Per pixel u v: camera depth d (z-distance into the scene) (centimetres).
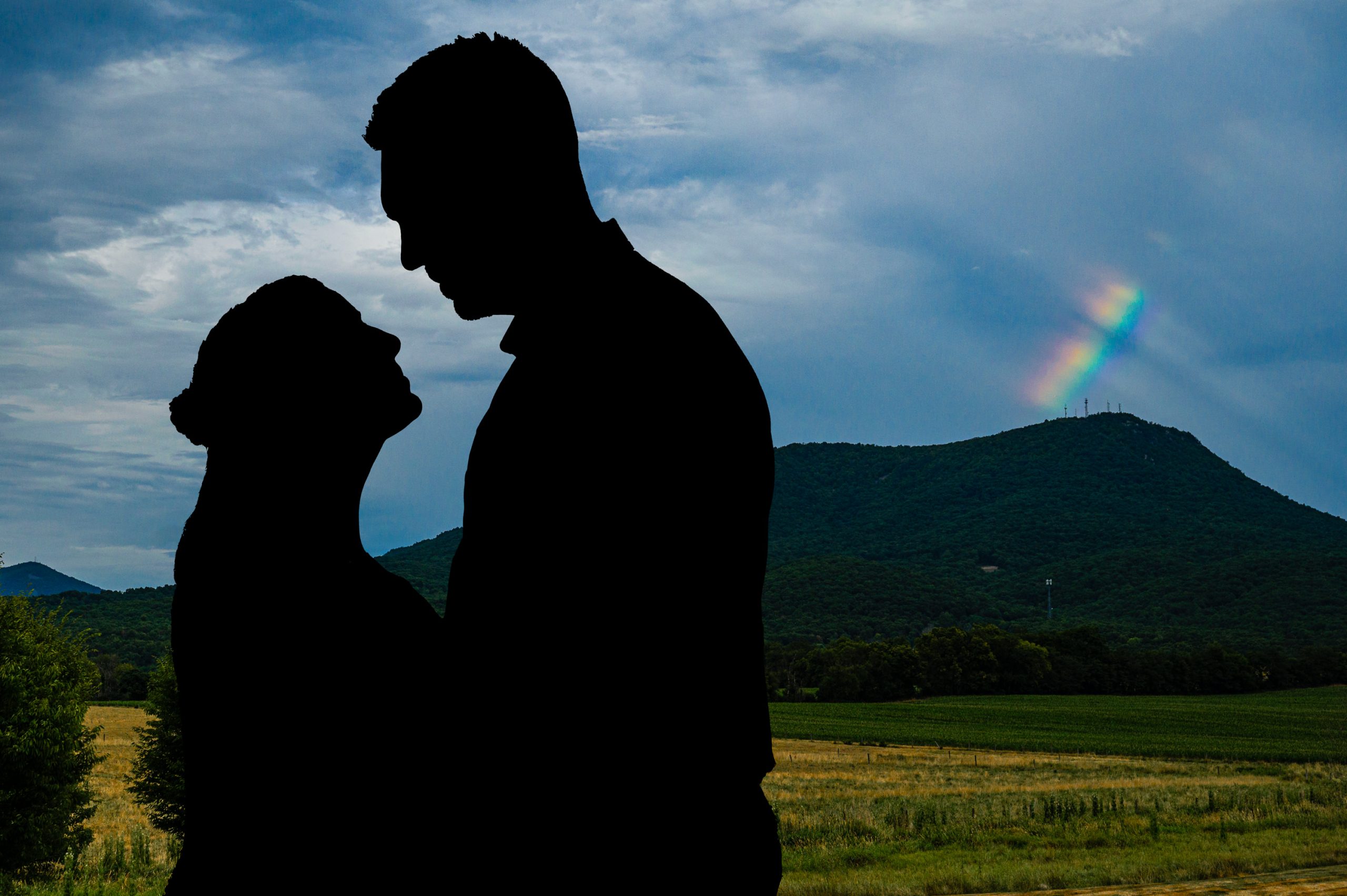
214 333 80
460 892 71
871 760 6925
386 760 73
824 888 2080
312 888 71
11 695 2425
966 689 13500
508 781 71
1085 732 9175
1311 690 14138
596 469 73
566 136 86
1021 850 2834
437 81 84
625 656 71
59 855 2411
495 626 73
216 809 73
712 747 71
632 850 70
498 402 81
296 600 74
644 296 79
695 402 74
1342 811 3575
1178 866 2242
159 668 2939
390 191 86
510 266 83
